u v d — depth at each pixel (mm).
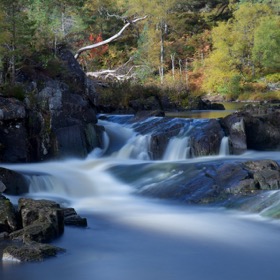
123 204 13297
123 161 18188
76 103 19891
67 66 27375
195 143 18219
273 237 10148
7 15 23250
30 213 10312
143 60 55375
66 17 41969
